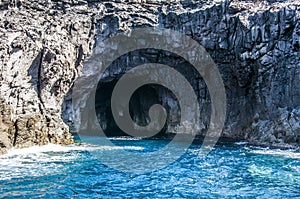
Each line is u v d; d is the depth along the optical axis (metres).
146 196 11.54
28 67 22.72
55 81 24.53
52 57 24.14
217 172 15.19
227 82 30.00
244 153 20.39
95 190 12.20
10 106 20.33
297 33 23.27
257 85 26.16
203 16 29.05
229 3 28.06
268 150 21.56
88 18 29.70
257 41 25.56
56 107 24.86
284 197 11.41
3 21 23.89
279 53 24.44
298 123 22.50
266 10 25.36
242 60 26.64
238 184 13.03
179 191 12.10
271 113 24.70
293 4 24.28
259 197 11.41
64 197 11.33
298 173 14.79
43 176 13.96
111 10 30.77
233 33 27.73
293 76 23.50
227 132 29.69
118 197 11.40
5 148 18.95
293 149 21.50
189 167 16.33
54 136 22.94
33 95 22.62
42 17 27.08
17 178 13.51
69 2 30.23
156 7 31.33
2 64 20.83
